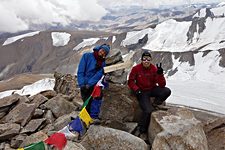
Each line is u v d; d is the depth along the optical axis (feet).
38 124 11.55
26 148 7.37
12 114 12.20
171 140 9.29
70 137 9.24
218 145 10.43
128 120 11.25
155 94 11.03
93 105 10.17
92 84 9.87
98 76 9.96
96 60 9.98
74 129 9.23
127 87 11.30
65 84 15.94
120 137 9.62
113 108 11.32
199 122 10.05
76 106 13.16
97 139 9.58
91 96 9.69
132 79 10.81
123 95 11.26
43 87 79.30
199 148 9.36
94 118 10.16
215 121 11.19
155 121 10.05
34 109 12.23
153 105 11.32
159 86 11.02
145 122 10.65
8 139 11.09
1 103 12.96
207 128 11.14
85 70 10.05
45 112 12.65
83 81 9.87
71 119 11.50
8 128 11.23
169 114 10.32
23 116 11.93
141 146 9.58
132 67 11.01
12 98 13.16
